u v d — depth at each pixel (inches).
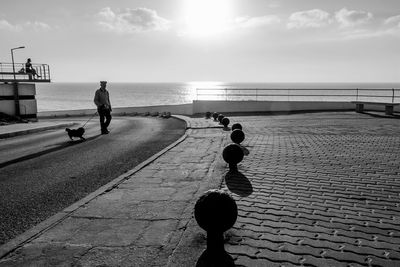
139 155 377.7
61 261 132.6
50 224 169.6
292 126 603.2
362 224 166.7
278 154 346.0
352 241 147.3
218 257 130.6
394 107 859.4
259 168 285.9
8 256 137.8
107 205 197.6
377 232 157.0
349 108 965.2
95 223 170.2
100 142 491.8
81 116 1349.7
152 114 1128.8
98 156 378.9
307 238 150.3
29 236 155.7
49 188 251.8
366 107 945.5
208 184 237.9
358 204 196.7
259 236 152.3
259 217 175.9
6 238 164.7
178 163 313.0
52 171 309.1
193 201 201.8
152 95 7057.1
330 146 389.7
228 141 443.5
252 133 517.3
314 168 284.4
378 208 190.1
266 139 451.5
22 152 422.0
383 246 142.4
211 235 132.3
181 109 1235.2
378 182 241.4
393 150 360.8
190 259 130.2
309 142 420.8
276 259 130.7
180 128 660.1
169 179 256.1
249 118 801.6
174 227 162.6
